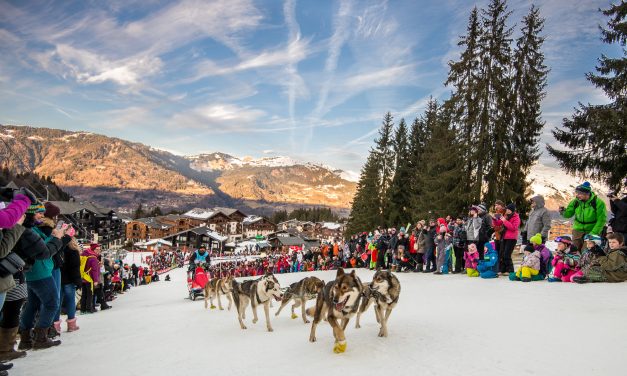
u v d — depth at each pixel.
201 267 15.97
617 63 17.80
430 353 4.73
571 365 4.01
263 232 152.00
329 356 4.96
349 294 5.10
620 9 17.89
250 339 6.55
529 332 5.32
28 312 6.46
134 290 25.50
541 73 25.55
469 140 26.45
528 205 25.28
